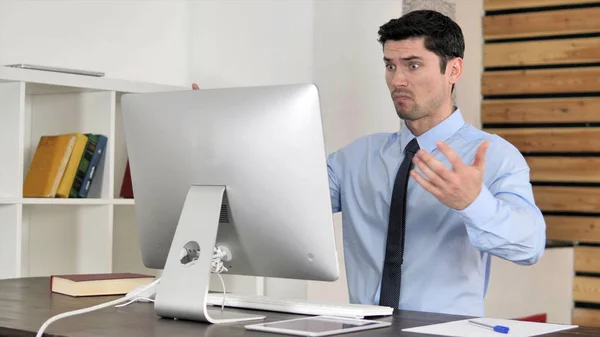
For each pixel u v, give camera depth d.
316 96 1.83
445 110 2.42
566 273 5.09
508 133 5.41
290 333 1.72
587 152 5.23
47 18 3.87
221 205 1.97
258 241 1.96
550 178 5.29
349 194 2.57
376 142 2.57
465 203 1.89
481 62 5.51
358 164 2.57
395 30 2.36
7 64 3.72
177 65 4.42
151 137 2.06
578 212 5.21
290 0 4.70
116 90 3.68
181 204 2.05
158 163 2.06
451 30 2.36
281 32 4.68
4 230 3.38
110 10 4.12
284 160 1.88
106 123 3.68
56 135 3.81
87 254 3.71
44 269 3.84
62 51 3.93
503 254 2.02
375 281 2.45
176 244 1.96
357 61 4.56
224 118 1.94
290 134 1.86
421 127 2.43
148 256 2.19
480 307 2.37
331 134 4.64
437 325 1.83
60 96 3.80
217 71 4.50
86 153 3.63
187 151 2.00
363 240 2.50
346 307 1.97
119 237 3.98
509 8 5.41
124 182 3.89
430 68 2.35
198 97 1.99
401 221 2.37
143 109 2.08
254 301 2.09
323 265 1.90
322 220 1.88
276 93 1.88
